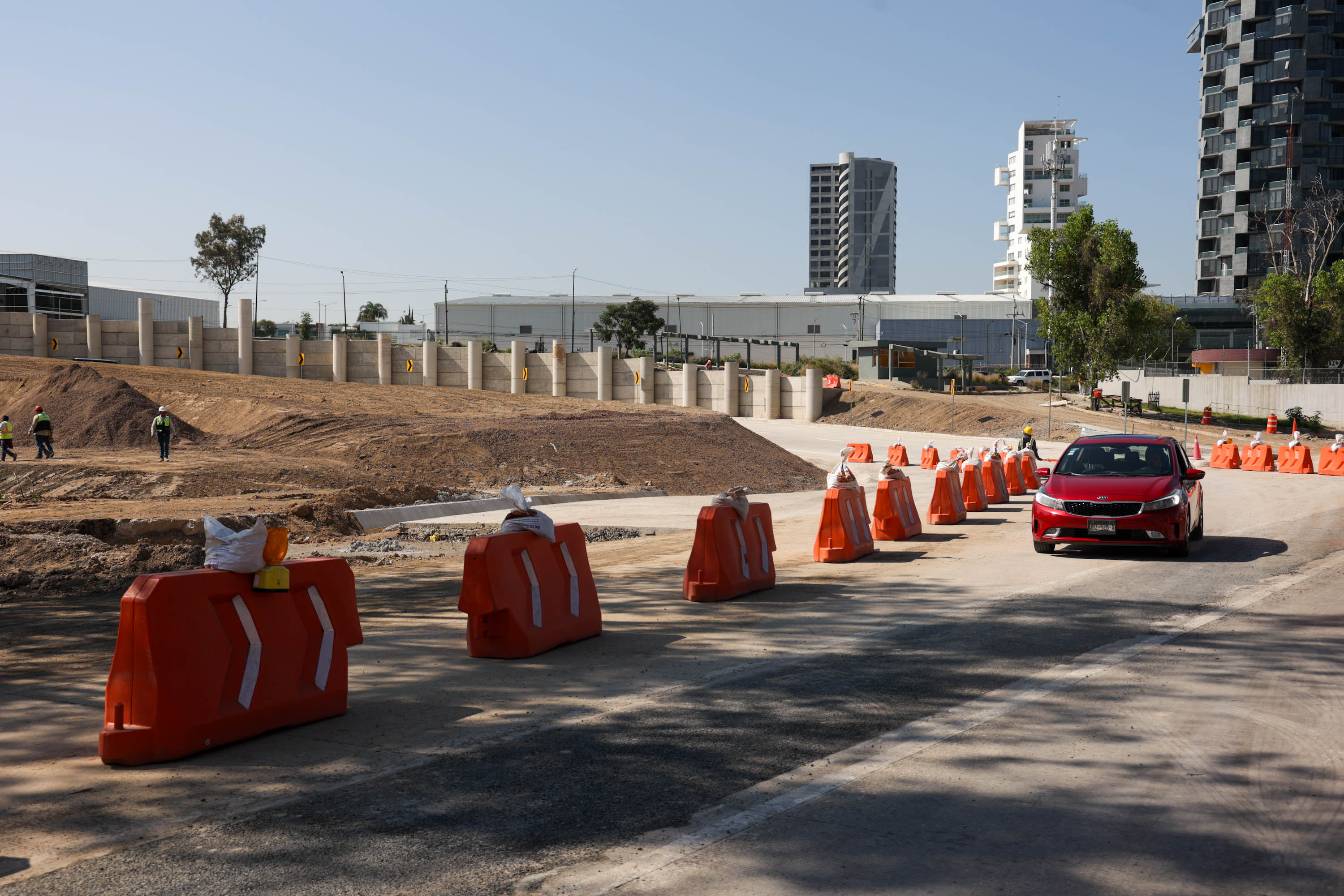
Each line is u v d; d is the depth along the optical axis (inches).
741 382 2957.7
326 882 158.2
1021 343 5315.0
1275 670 294.2
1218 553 548.4
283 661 245.4
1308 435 2206.0
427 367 2910.9
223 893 154.6
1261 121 3865.7
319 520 793.6
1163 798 193.2
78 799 197.2
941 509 711.7
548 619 333.1
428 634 363.9
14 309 3412.9
